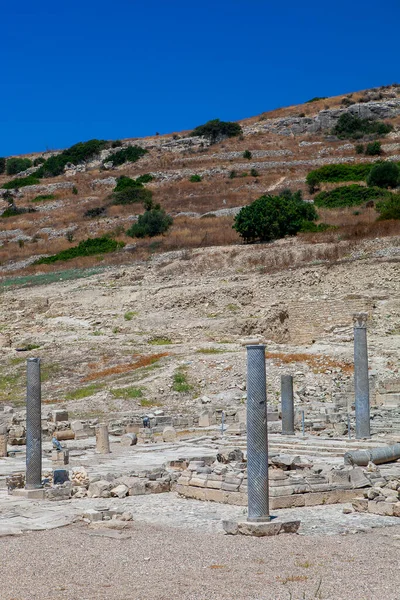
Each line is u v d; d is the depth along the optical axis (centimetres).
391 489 1748
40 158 15025
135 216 9506
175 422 3572
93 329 5731
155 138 14862
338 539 1382
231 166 11800
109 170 13238
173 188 10744
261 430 1485
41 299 6312
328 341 4841
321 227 7288
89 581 1119
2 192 12744
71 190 11938
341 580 1094
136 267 6962
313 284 5725
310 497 1747
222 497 1819
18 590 1080
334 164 10481
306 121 14050
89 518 1611
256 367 1500
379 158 11250
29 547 1355
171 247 7600
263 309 5422
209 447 2944
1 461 2739
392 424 3125
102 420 3594
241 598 1016
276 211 7262
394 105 14100
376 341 4688
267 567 1175
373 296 5200
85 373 4650
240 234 7412
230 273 6444
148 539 1407
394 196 7556
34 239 9244
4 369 4862
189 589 1062
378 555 1247
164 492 2006
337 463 2269
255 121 15050
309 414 3466
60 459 2533
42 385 4503
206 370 4394
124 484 1984
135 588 1075
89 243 8294
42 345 5375
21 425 3450
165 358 4706
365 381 2733
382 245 6222
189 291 5966
